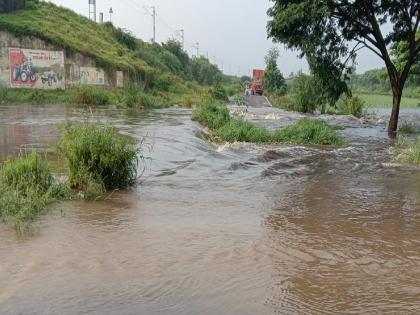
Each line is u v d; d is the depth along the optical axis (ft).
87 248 17.16
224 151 44.04
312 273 15.61
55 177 27.35
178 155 39.68
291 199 26.76
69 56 140.46
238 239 18.90
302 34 66.54
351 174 35.70
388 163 41.04
